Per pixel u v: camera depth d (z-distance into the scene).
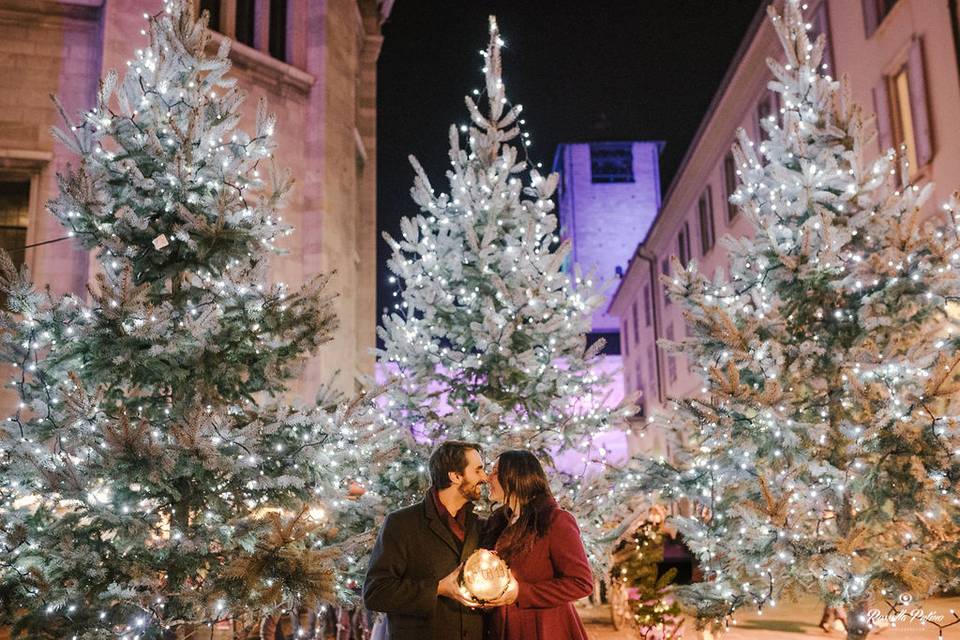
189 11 7.23
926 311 7.87
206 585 5.73
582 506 8.16
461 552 4.11
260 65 15.38
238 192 6.90
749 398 7.15
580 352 8.98
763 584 7.29
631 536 9.91
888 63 14.57
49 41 13.39
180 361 6.51
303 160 15.88
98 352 6.13
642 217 49.97
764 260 8.07
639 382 37.50
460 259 8.86
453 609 3.96
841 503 7.35
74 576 5.70
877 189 8.59
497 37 9.66
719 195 24.42
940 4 12.88
